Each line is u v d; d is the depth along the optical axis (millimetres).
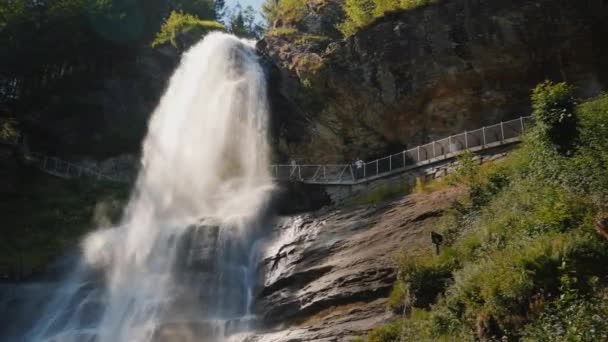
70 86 42656
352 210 25906
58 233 32000
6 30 41875
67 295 27562
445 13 30109
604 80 27344
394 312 18625
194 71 42531
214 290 25734
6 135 37312
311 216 27297
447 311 15016
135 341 23250
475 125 29500
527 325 12430
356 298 20547
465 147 26141
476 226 18594
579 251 13117
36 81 43781
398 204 24391
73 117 41125
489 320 13328
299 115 35094
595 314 11422
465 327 14023
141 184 37625
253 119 37531
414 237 21516
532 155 18672
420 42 30375
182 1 54781
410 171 27875
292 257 24797
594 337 10938
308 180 32000
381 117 31688
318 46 35438
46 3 44344
